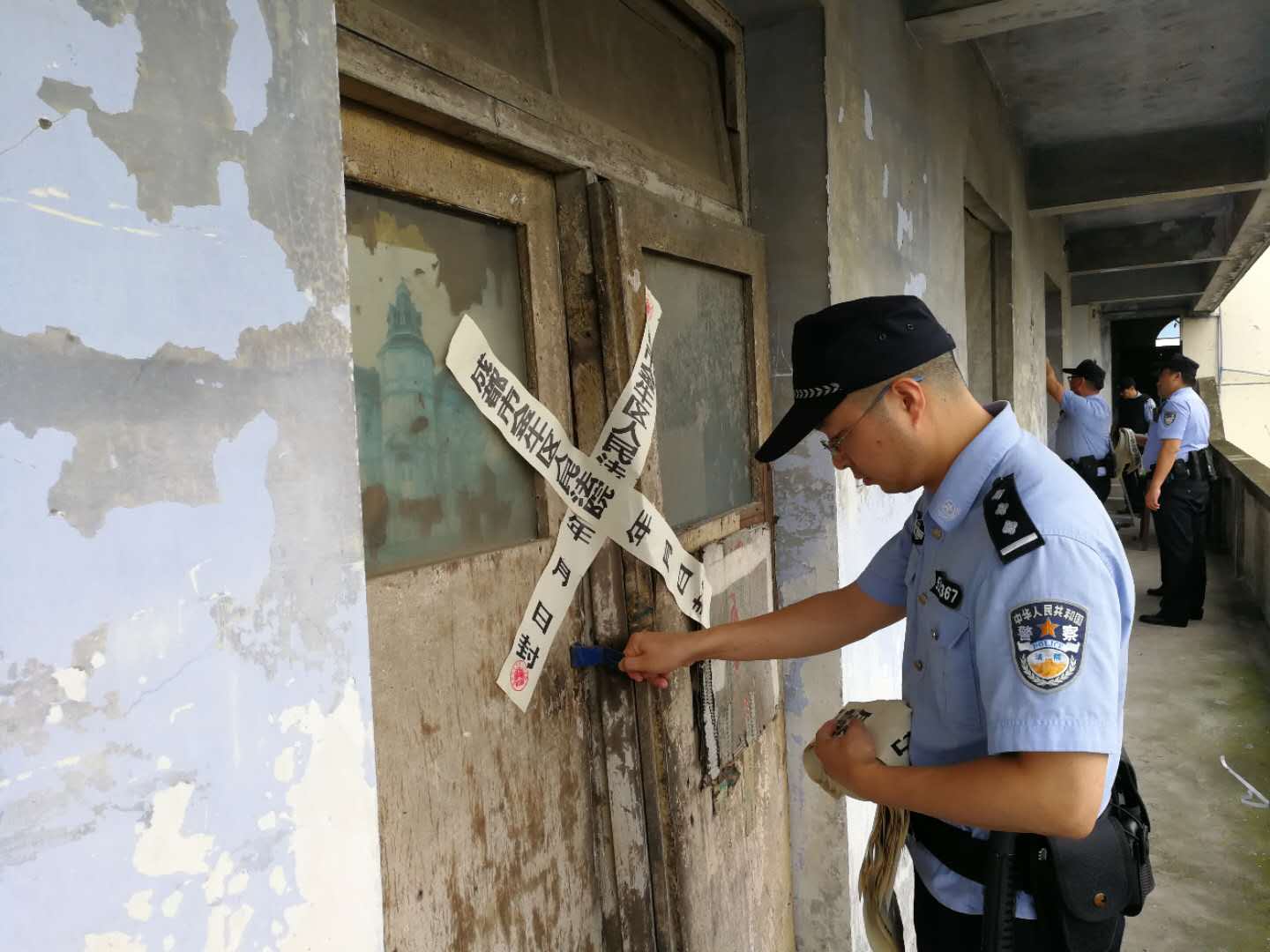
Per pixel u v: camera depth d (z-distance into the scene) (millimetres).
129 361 549
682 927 1438
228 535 607
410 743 1039
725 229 1791
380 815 995
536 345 1308
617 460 1375
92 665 529
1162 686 4664
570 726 1357
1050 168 5617
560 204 1359
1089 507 1043
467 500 1183
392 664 1014
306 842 662
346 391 698
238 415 615
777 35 1981
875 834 1345
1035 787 957
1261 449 14227
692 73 1832
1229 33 3803
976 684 1121
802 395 1206
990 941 1133
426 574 1066
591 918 1405
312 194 673
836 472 2045
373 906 718
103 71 535
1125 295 10672
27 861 500
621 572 1422
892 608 1444
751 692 1812
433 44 1036
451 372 1154
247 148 622
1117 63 4145
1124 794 1235
